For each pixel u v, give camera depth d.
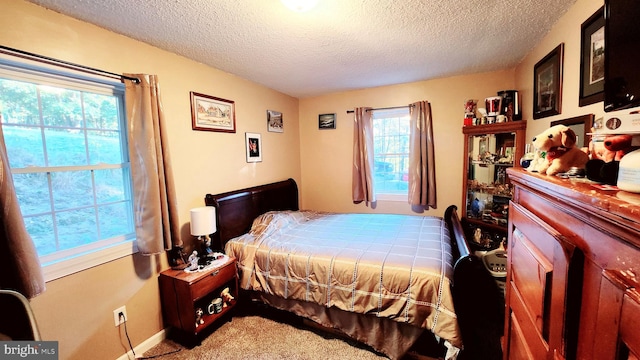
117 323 1.79
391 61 2.49
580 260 0.52
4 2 1.33
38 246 1.52
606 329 0.44
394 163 3.63
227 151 2.75
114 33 1.79
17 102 1.44
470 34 1.94
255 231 2.64
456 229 2.23
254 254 2.26
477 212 2.94
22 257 1.24
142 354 1.91
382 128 3.68
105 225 1.84
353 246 2.19
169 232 1.91
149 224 1.81
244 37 1.91
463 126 2.93
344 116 3.74
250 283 2.22
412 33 1.90
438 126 3.20
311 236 2.50
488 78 2.92
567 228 0.58
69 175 1.65
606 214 0.42
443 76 3.05
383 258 1.92
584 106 1.42
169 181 1.94
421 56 2.37
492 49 2.25
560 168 0.83
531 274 0.76
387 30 1.84
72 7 1.47
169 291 1.98
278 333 2.10
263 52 2.20
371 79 3.09
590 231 0.49
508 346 1.05
